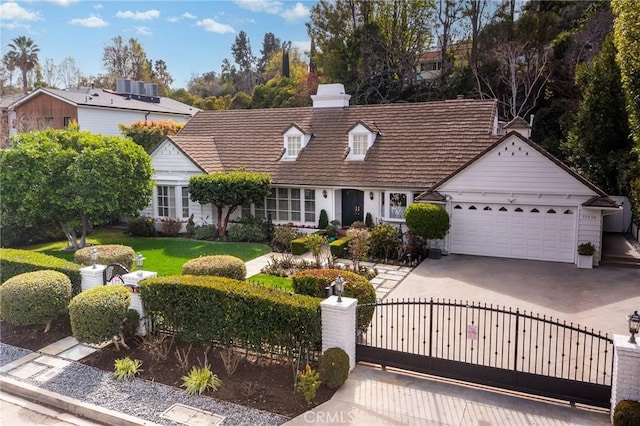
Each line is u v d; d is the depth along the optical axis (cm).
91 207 2125
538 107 4003
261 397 903
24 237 2388
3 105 4150
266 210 2636
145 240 2492
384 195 2330
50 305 1202
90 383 977
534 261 1995
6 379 1004
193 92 8519
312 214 2525
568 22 4203
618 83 2503
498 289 1609
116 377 997
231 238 2462
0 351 1153
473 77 4184
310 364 1002
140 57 7350
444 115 2511
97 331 1060
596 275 1770
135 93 4322
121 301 1091
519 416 830
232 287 1045
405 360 1000
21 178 2070
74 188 2127
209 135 3055
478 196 2066
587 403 862
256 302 998
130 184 2252
